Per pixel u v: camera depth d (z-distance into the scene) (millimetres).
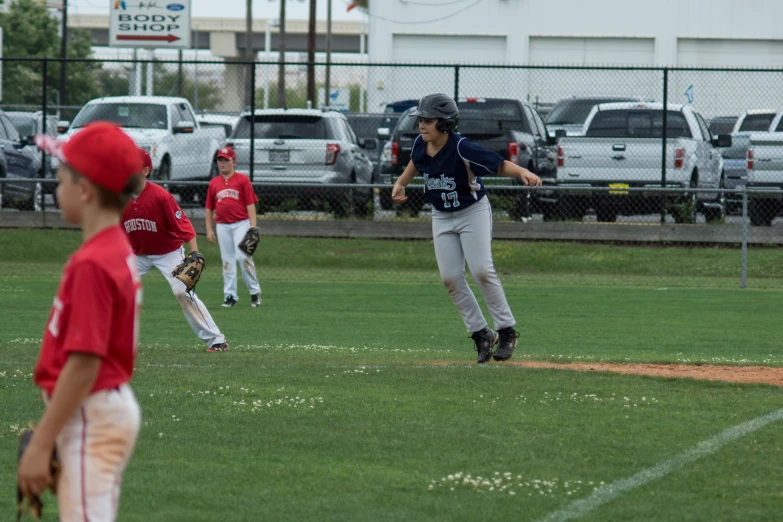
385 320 48688
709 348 39875
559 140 79375
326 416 24922
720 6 168500
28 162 85438
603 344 40844
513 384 28922
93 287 10758
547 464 20859
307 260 74250
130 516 17359
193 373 30609
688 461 21062
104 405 11117
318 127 81500
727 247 75688
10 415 24781
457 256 32000
